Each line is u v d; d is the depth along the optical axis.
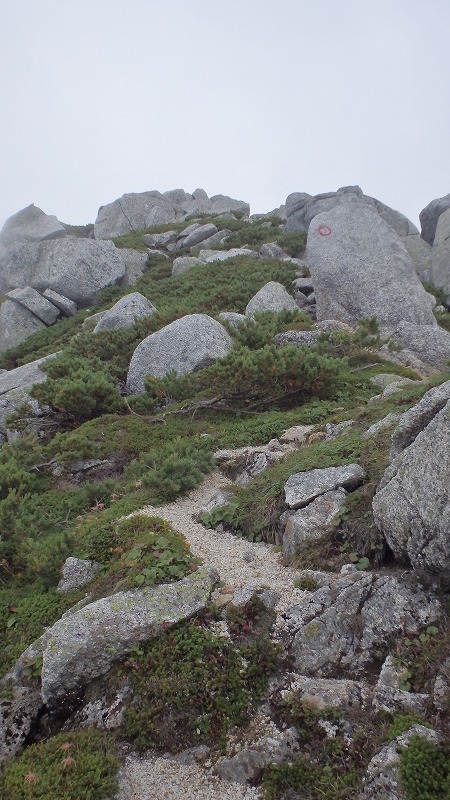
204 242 41.22
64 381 16.98
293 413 14.77
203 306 25.86
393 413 10.75
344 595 6.84
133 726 6.14
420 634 6.25
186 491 11.18
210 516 9.71
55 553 9.02
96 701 6.57
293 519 8.51
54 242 36.81
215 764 5.72
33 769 5.76
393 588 6.73
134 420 15.38
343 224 25.69
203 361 18.25
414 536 6.62
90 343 21.67
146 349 19.34
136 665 6.56
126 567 8.03
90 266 35.09
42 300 33.84
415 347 21.30
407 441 7.88
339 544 8.00
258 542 9.01
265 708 6.11
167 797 5.57
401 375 18.23
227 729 5.98
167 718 6.13
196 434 14.39
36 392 16.48
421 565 6.60
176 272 35.44
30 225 47.66
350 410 13.91
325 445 10.78
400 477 6.98
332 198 38.12
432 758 5.05
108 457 13.85
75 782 5.52
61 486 13.18
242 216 54.09
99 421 15.69
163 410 16.34
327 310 24.06
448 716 5.38
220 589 7.51
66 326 31.31
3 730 6.69
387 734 5.39
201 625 6.90
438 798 4.79
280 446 12.30
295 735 5.75
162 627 6.81
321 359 15.66
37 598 8.53
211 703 6.17
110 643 6.70
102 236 53.94
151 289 31.66
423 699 5.62
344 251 24.78
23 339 32.84
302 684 6.18
